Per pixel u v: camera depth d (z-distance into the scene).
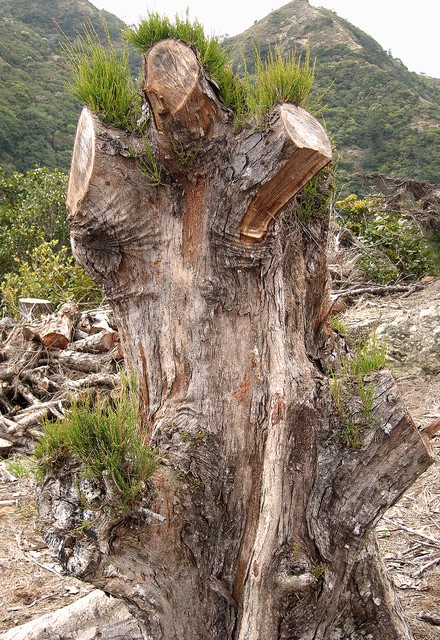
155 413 2.49
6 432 6.27
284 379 2.40
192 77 2.15
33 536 4.56
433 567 3.69
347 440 2.37
